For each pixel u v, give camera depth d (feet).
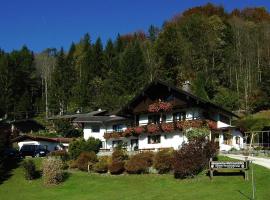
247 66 400.67
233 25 450.30
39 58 549.95
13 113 397.80
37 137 247.09
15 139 248.73
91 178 163.94
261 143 235.81
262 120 269.85
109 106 346.33
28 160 185.57
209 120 203.92
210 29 426.10
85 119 258.78
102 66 430.20
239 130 226.38
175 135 208.85
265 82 353.10
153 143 217.97
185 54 395.34
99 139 234.58
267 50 415.23
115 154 174.60
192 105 202.18
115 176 163.73
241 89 379.35
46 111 406.41
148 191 135.64
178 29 441.27
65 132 312.91
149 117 223.92
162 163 156.35
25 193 151.33
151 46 451.12
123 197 131.34
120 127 249.55
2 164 185.57
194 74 376.07
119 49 470.80
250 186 122.83
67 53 533.55
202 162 143.54
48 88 459.73
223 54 408.67
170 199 120.57
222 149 209.36
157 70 383.04
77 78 433.89
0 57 464.65
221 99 339.77
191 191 127.24
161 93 215.10
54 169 160.97
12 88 418.10
